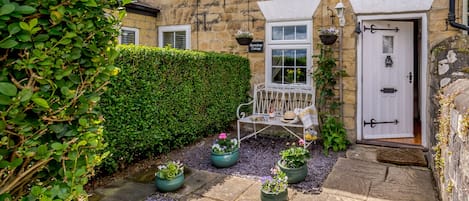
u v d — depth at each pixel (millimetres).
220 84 5688
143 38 6684
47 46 1198
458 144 2170
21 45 1122
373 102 5496
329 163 4414
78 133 1353
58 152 1248
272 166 4309
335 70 5402
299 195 3371
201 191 3473
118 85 3588
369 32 5344
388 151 4832
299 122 5137
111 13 1537
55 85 1225
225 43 6387
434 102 3797
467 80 2807
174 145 4922
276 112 5898
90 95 1406
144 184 3650
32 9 1101
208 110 5477
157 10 6910
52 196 1248
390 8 5012
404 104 5559
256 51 6145
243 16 6188
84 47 1374
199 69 5125
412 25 5445
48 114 1227
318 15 5527
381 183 3646
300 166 3705
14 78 1144
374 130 5543
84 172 1391
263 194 3121
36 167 1259
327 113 5508
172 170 3488
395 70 5496
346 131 5375
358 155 4707
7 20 1075
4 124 1080
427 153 4637
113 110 3570
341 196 3332
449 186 2502
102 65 1450
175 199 3281
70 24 1268
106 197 3299
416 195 3316
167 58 4379
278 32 5980
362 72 5383
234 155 4312
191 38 6691
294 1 5688
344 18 5297
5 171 1162
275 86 6012
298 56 5832
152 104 4168
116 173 3941
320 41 5523
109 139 3559
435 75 3812
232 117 6137
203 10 6527
